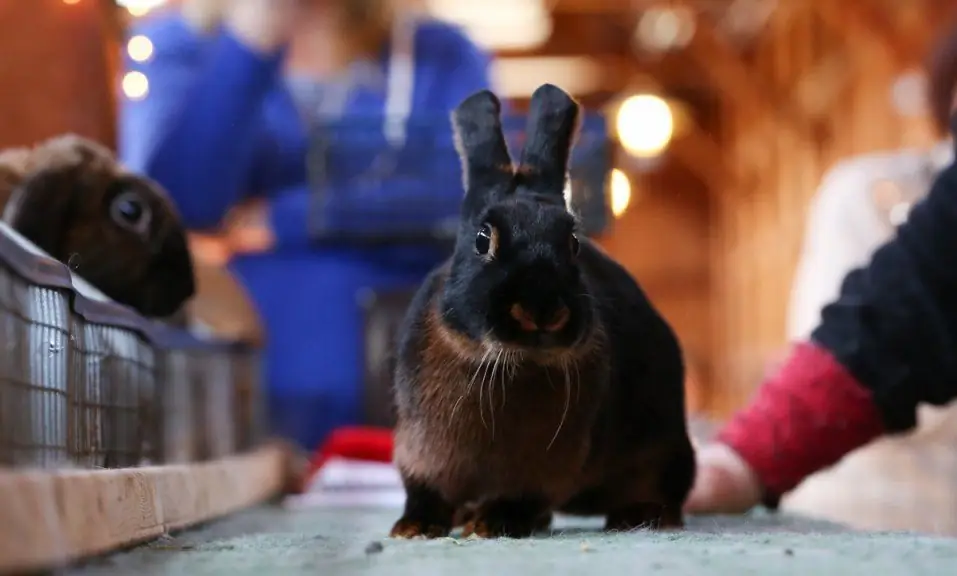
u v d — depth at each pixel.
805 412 1.25
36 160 1.25
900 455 1.71
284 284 2.09
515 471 0.95
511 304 0.90
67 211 1.23
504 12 4.75
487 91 1.01
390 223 1.82
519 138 1.54
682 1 5.04
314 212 1.84
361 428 1.95
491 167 0.99
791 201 5.02
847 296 1.27
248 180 2.11
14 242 0.76
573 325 0.90
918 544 0.87
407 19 2.12
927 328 1.22
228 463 1.30
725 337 6.45
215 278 1.70
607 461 1.01
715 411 5.07
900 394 1.23
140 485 0.90
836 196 1.82
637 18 5.35
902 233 1.25
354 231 1.83
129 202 1.26
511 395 0.94
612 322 1.00
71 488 0.77
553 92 1.01
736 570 0.74
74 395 0.88
